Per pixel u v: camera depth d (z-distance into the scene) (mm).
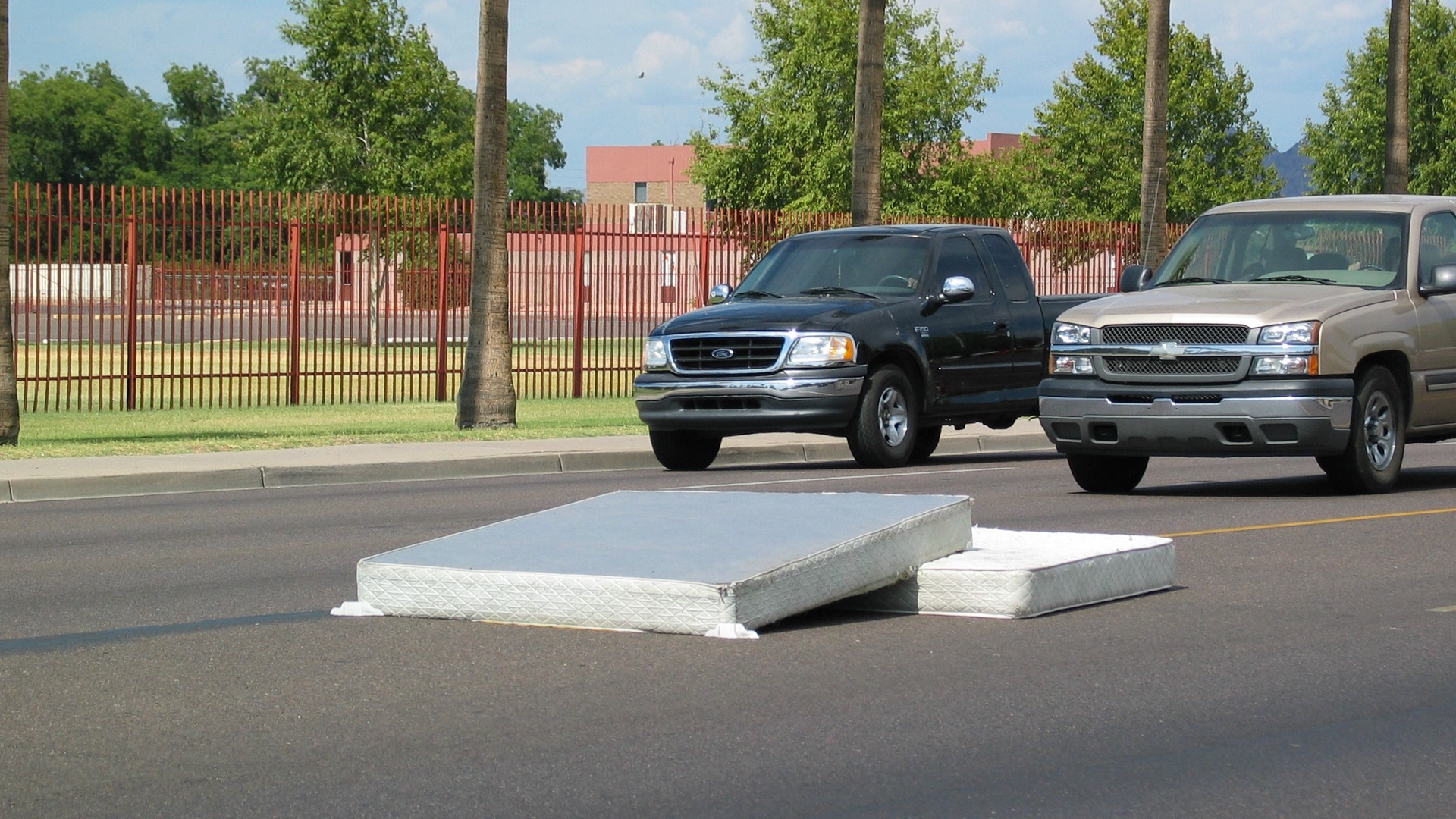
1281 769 5578
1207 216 14766
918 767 5609
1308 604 8484
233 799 5293
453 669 7074
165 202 23422
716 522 8625
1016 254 18703
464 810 5160
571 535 8602
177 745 5930
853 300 17062
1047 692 6617
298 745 5906
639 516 8891
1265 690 6656
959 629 7852
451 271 26062
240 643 7707
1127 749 5816
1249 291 13484
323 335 25438
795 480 15562
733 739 5957
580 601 7828
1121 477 14102
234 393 27922
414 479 16734
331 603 8844
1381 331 13156
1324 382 12688
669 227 28047
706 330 16484
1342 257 13906
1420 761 5668
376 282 28188
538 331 34875
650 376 16750
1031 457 19078
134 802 5266
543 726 6133
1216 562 9867
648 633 7715
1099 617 8156
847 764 5645
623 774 5527
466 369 20969
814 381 16094
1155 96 28672
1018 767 5609
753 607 7637
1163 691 6645
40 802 5277
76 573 10117
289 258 24625
